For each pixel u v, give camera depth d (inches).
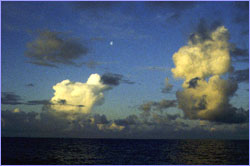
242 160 2800.2
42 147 4815.5
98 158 2955.2
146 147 5447.8
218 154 3558.1
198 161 2662.4
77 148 4788.4
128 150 4392.2
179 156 3233.3
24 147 4655.5
